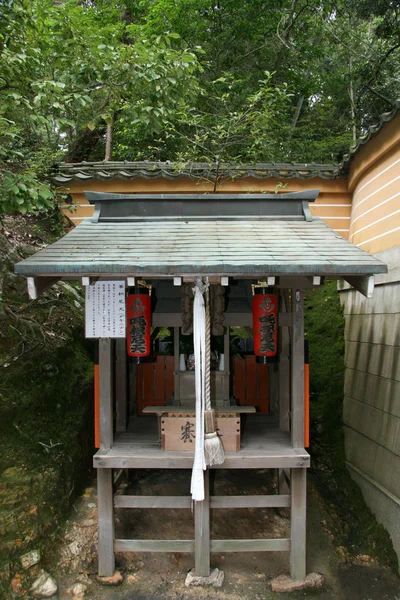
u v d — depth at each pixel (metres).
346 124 14.50
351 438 5.96
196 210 4.24
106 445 3.96
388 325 5.23
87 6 11.66
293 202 4.28
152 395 5.28
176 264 3.06
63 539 4.19
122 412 4.58
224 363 4.43
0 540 3.70
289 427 4.54
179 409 4.08
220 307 3.97
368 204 6.30
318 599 3.92
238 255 3.24
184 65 4.75
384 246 5.64
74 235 3.71
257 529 4.71
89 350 6.05
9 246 5.87
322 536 4.71
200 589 3.92
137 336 3.92
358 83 12.52
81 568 4.04
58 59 4.56
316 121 14.55
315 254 3.29
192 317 3.99
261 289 3.86
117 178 7.14
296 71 12.99
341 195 7.40
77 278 3.71
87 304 3.80
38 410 4.73
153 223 4.08
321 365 6.86
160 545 3.97
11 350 4.97
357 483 5.61
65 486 4.50
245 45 12.08
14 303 5.46
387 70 12.03
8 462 4.19
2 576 3.58
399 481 4.62
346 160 6.64
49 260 3.14
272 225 4.04
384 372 5.21
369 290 3.16
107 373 3.94
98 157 12.40
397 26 9.75
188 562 4.27
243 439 4.25
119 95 4.90
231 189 7.36
